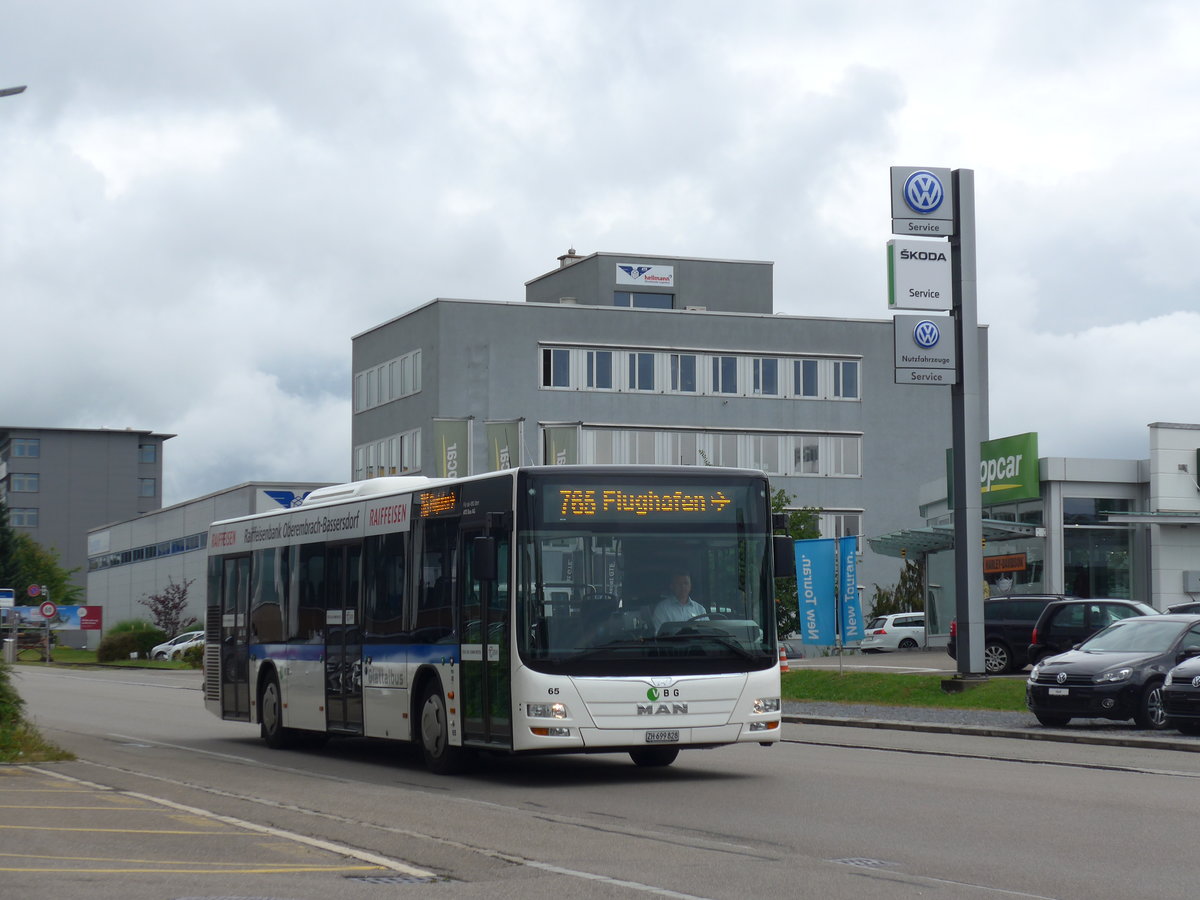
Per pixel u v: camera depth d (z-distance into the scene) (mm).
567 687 15469
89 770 17484
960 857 10766
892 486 81688
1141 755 19453
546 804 14258
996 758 19031
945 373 30078
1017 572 50875
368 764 19047
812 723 27219
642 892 9320
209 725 27547
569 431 61062
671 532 16109
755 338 80125
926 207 30297
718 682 15898
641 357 78062
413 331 77125
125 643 77125
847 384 81500
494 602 16031
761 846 11352
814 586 34406
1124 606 31234
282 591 21656
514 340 75938
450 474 60469
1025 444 50125
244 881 9594
